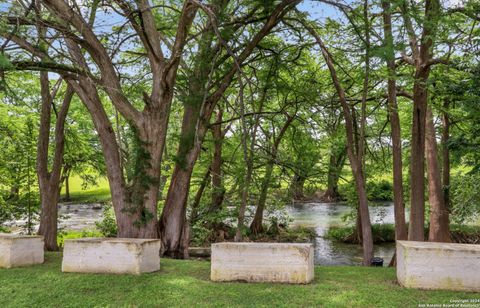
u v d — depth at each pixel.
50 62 13.20
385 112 21.03
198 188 24.39
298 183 24.72
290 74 19.12
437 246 8.14
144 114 14.55
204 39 14.64
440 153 24.17
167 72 14.26
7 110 21.28
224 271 8.71
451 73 15.30
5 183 20.50
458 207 20.31
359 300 7.24
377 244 26.91
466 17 14.37
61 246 19.38
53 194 17.61
